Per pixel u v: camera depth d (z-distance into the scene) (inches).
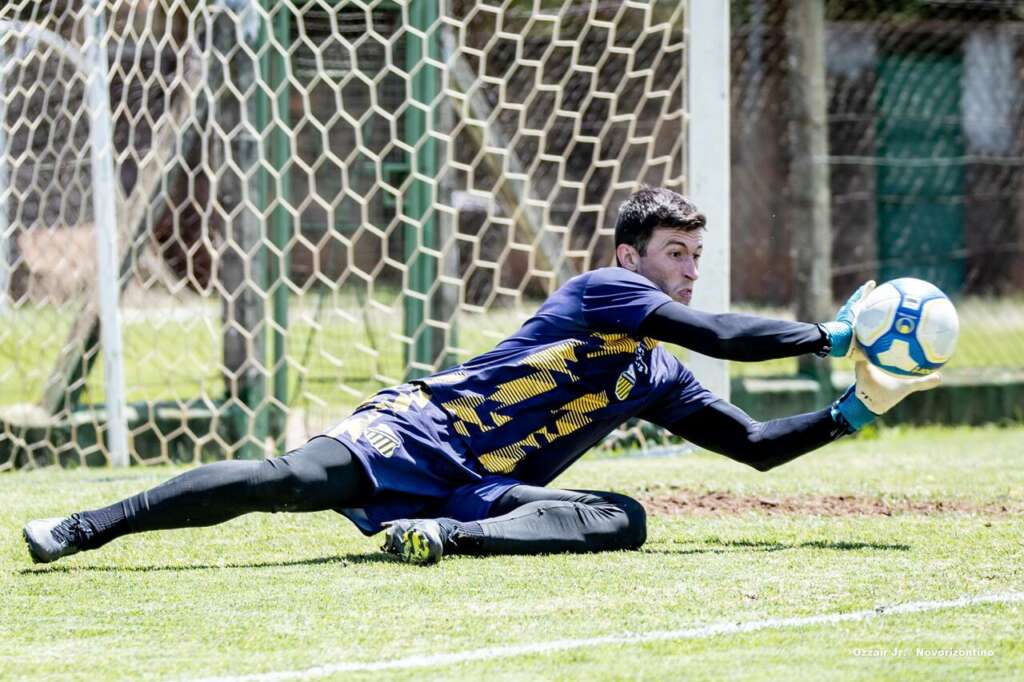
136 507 530.9
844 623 428.5
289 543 594.9
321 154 1093.8
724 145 919.0
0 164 1048.8
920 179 1542.8
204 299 1026.7
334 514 669.9
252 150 1033.5
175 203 1126.4
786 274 1524.4
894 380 554.9
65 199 1055.0
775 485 804.6
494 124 1131.3
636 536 566.6
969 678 367.2
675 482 820.0
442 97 1075.3
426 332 1062.4
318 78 1069.8
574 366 568.4
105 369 985.5
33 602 472.7
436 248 1067.3
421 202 1055.6
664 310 546.3
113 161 1018.1
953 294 1582.2
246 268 1007.6
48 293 1077.8
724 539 599.8
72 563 548.7
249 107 1033.5
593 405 575.2
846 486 799.7
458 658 389.1
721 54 921.5
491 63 1232.2
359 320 1176.8
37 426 1021.8
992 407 1243.2
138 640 417.4
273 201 1045.2
